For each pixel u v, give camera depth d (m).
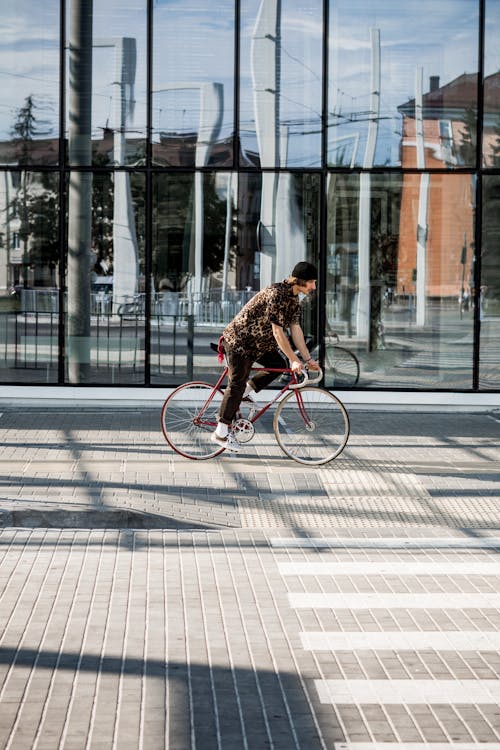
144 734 4.52
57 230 15.40
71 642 5.72
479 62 15.44
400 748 4.41
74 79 15.34
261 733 4.56
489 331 15.49
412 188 15.47
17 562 7.39
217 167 15.43
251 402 11.04
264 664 5.43
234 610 6.36
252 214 15.47
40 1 15.30
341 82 15.45
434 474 10.59
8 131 15.34
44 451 11.41
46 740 4.45
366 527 8.67
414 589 6.88
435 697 5.01
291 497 9.55
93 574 7.11
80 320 15.41
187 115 15.41
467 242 15.48
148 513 8.55
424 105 15.45
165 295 15.44
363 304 15.50
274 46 15.41
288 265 15.48
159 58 15.39
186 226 15.43
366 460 11.31
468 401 15.46
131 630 5.94
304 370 10.80
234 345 10.69
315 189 15.48
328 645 5.75
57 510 8.45
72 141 15.35
